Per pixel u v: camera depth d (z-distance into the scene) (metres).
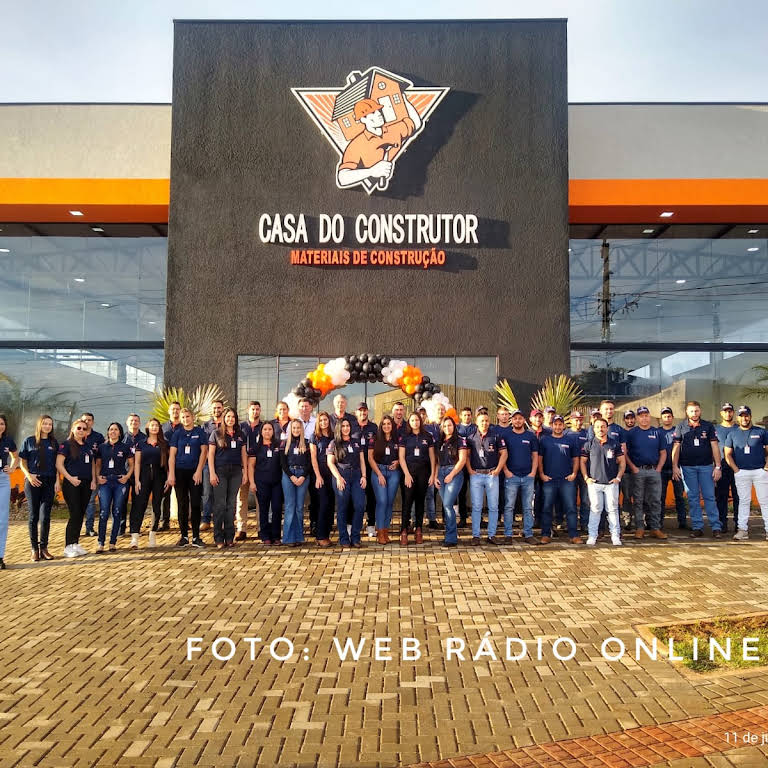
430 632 5.95
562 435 10.19
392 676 4.97
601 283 17.34
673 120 15.70
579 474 10.89
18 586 7.62
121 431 9.92
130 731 4.12
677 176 15.59
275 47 14.11
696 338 17.27
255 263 13.82
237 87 14.06
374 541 10.21
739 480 10.39
